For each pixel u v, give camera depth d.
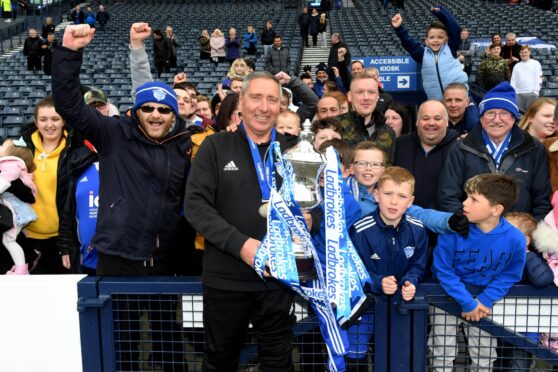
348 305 2.33
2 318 2.77
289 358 2.55
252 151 2.43
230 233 2.27
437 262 2.71
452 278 2.66
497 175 2.63
